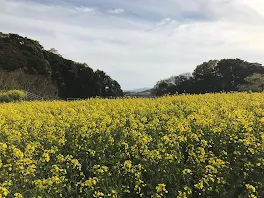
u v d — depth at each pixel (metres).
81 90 58.53
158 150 6.34
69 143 7.84
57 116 11.34
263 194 5.62
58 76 57.06
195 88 53.12
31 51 55.59
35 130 9.07
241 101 12.73
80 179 6.35
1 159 6.76
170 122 8.61
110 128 8.55
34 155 6.95
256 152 6.25
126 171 5.78
